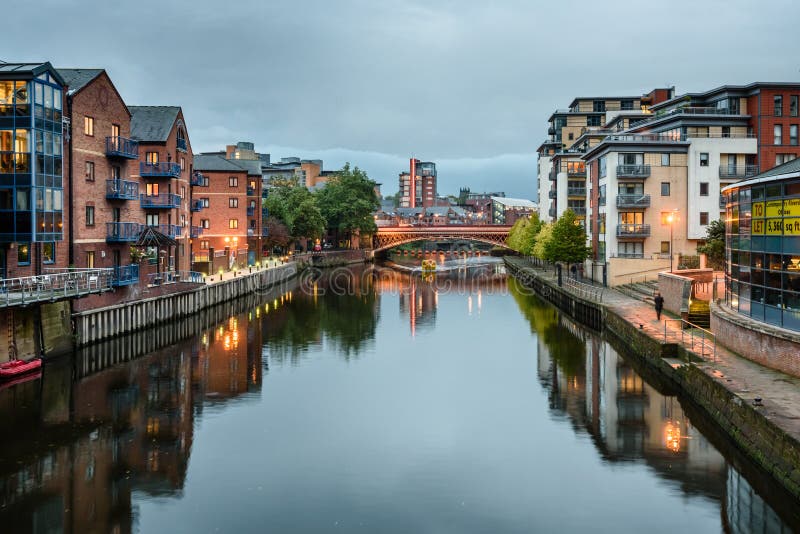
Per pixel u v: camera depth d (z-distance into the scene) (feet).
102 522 59.00
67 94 127.03
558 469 70.69
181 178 199.31
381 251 482.28
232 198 267.59
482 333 155.63
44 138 112.88
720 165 200.23
